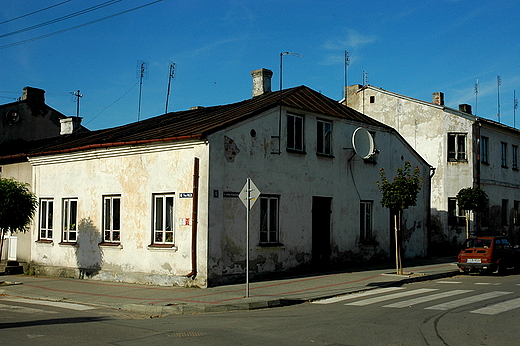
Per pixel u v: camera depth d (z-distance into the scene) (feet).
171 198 53.36
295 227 59.31
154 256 53.47
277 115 57.98
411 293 45.37
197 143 50.26
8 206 61.21
